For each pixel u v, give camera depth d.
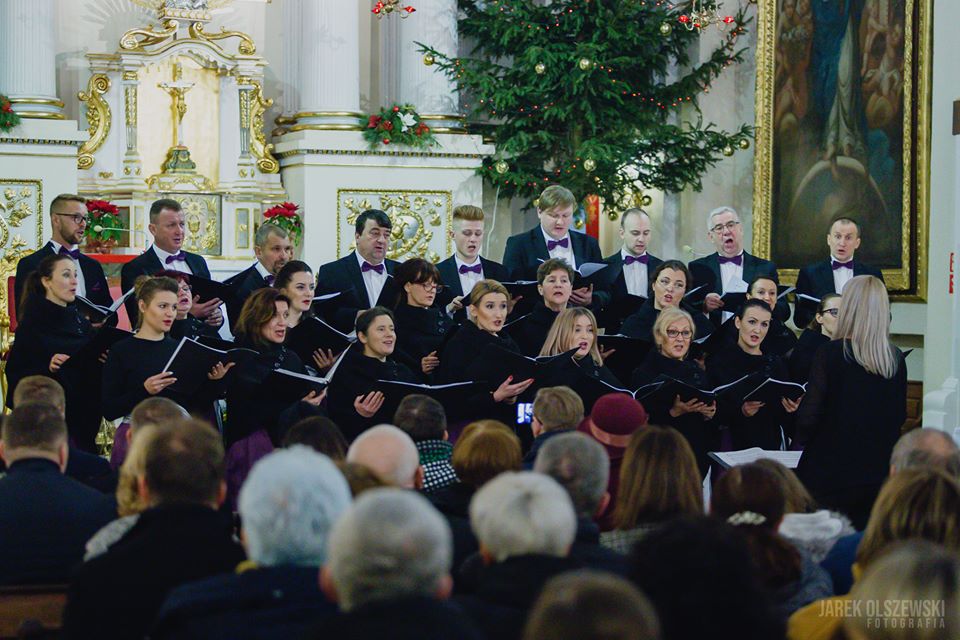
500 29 14.08
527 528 3.34
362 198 14.26
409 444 4.67
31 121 13.02
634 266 10.77
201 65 14.46
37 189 13.09
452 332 8.41
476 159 14.55
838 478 6.66
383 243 9.97
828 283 10.84
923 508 3.69
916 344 12.52
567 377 7.75
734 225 10.88
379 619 2.73
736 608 2.81
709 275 10.67
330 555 2.88
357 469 4.15
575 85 13.51
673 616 2.82
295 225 13.78
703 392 7.73
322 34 14.38
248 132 14.63
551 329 8.19
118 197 14.03
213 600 3.29
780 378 8.70
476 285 8.27
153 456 3.86
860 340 6.65
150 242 14.07
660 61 14.31
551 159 14.52
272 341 7.66
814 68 13.51
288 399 7.29
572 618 2.22
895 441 6.71
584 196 13.89
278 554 3.36
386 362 7.91
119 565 3.71
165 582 3.70
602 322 9.84
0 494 4.64
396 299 8.82
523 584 3.29
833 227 10.89
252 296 7.70
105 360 7.63
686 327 8.33
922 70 12.19
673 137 13.90
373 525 2.82
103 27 14.48
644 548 2.94
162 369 7.45
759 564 3.95
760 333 8.68
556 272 8.87
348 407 7.73
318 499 3.38
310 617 3.29
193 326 8.70
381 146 14.23
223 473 3.95
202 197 14.34
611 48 13.98
